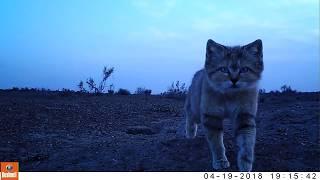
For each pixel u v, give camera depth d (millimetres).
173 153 638
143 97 1534
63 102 1276
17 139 778
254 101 582
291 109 991
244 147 566
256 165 588
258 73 580
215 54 582
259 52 584
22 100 1274
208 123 588
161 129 915
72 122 960
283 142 684
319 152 636
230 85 562
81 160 640
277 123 848
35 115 1006
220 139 588
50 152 692
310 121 847
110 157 642
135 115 1104
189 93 726
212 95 583
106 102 1333
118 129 907
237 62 565
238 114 582
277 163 594
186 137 747
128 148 677
